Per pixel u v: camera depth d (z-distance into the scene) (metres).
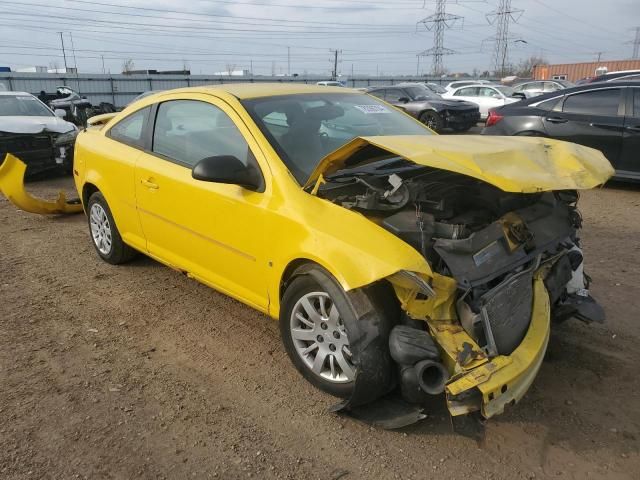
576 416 3.04
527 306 3.07
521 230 3.09
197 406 3.16
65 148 9.84
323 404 3.16
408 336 2.71
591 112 8.49
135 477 2.62
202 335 3.99
